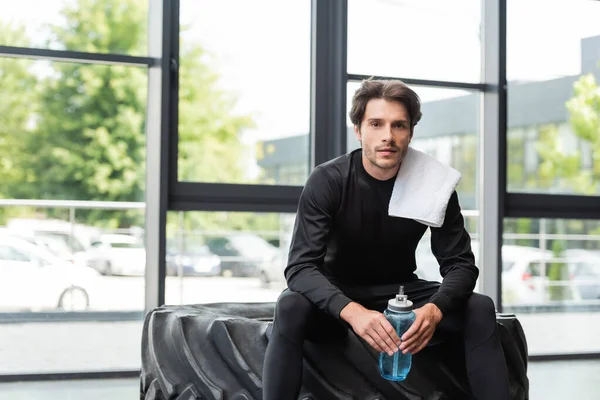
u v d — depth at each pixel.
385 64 4.02
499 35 4.13
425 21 4.11
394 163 1.92
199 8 3.70
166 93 3.54
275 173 3.82
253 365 2.14
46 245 3.64
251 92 3.78
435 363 2.07
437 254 2.04
